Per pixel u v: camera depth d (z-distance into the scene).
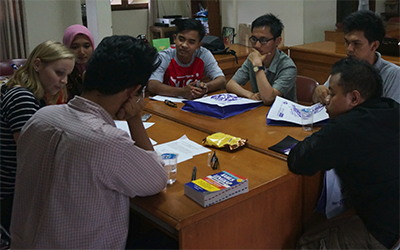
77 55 2.42
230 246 1.35
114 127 1.16
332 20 4.97
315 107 2.14
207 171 1.51
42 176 1.11
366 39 1.95
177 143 1.82
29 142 1.15
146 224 1.61
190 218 1.19
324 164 1.38
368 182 1.40
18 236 1.19
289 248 1.58
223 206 1.27
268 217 1.45
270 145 1.76
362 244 1.45
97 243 1.12
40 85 1.58
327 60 3.67
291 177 1.47
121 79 1.11
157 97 2.62
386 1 4.91
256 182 1.40
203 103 2.26
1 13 4.43
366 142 1.33
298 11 4.82
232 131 1.96
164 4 6.64
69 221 1.08
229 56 3.77
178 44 2.64
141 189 1.18
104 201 1.10
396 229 1.37
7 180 1.54
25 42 4.56
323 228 1.56
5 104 1.50
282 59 2.52
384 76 2.04
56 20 4.75
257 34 2.42
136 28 6.55
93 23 4.54
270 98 2.37
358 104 1.43
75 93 2.41
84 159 1.05
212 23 5.45
